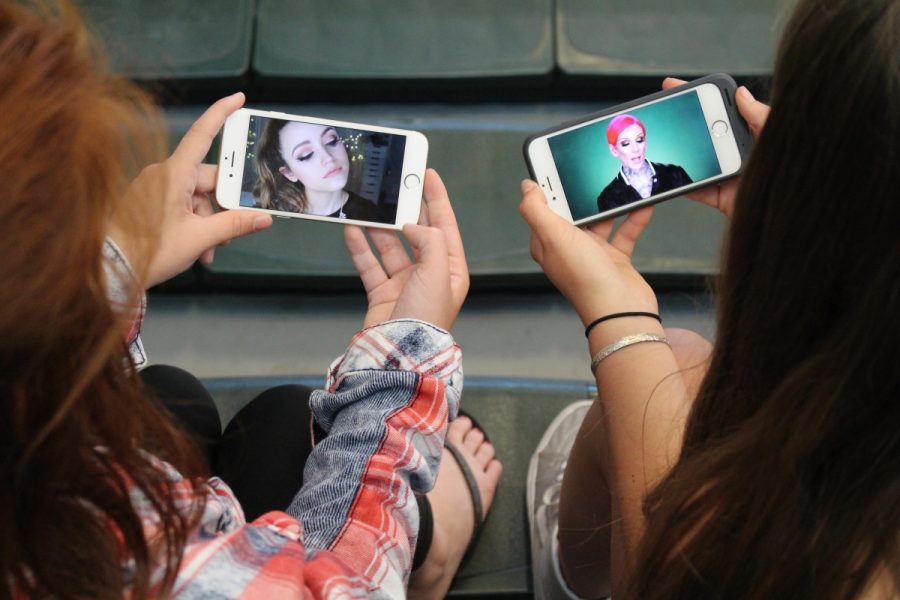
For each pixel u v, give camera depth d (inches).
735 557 19.9
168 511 17.3
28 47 13.9
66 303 13.7
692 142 37.6
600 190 37.9
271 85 52.1
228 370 51.5
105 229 14.6
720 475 20.1
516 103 54.9
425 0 52.5
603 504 36.3
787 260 18.3
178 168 34.3
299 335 52.2
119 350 16.2
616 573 28.7
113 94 14.9
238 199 37.8
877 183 16.2
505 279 49.8
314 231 49.5
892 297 16.7
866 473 18.2
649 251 49.4
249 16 51.8
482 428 48.3
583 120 37.7
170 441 17.8
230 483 33.4
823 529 18.7
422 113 54.9
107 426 15.8
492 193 50.7
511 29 52.0
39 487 15.0
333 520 25.9
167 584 17.1
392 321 30.5
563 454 45.4
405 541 27.1
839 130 16.3
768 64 51.4
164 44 51.0
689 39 51.9
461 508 43.6
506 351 52.1
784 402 18.6
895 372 17.4
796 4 17.6
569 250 31.9
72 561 15.5
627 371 29.1
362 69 51.4
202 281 50.8
